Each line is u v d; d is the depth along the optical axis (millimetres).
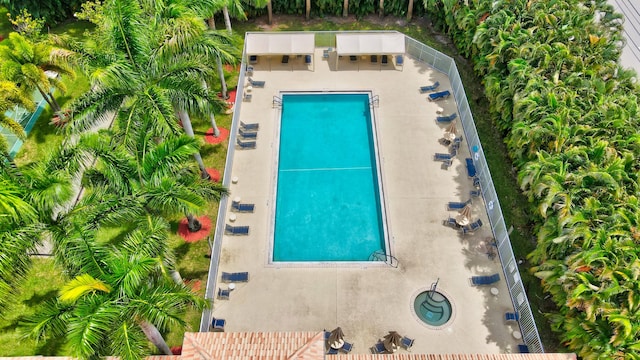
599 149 22266
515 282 23406
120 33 21859
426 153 30234
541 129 23703
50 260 24797
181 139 19000
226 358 16750
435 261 25250
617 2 39781
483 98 33844
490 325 22969
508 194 28422
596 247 18984
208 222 26766
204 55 24469
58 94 33281
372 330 22766
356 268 25047
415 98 33719
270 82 34906
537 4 30328
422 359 18484
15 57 26375
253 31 39594
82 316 14594
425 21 40500
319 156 30781
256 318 23188
